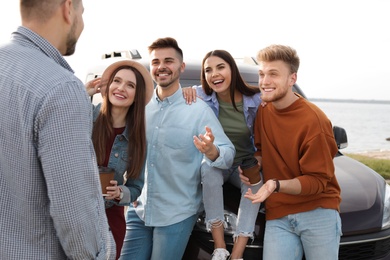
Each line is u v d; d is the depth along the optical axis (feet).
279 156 8.84
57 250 5.10
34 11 5.01
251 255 9.25
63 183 4.71
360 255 9.78
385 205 10.50
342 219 9.68
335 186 8.87
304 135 8.34
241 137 10.28
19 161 4.81
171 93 9.30
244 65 14.07
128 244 9.75
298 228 8.71
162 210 9.16
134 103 8.48
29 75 4.81
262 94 8.64
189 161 9.22
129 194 8.50
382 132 170.71
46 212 4.97
